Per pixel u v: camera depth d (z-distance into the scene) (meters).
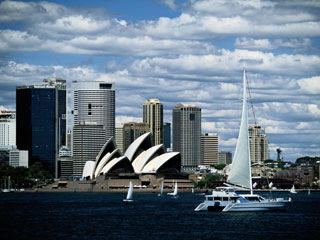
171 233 133.12
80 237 129.12
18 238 129.38
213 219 155.62
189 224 147.88
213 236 128.00
